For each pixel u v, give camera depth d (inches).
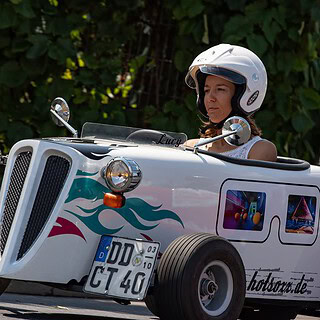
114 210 508.7
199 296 494.9
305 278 577.0
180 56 870.4
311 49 879.7
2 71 828.0
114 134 579.2
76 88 863.1
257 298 558.6
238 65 577.0
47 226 504.7
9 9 812.0
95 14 857.5
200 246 494.6
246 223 543.8
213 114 593.0
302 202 569.0
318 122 914.1
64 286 511.2
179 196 522.6
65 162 512.1
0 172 820.0
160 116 879.7
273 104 884.0
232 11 859.4
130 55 903.7
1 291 579.2
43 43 825.5
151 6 896.3
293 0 865.5
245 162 549.6
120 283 494.6
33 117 839.1
